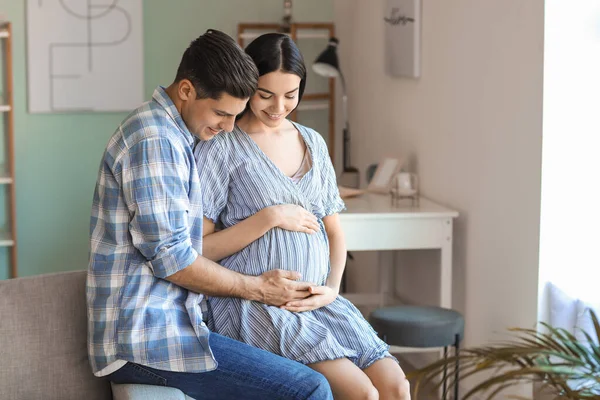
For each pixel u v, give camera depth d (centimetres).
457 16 344
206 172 231
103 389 219
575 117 290
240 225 229
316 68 427
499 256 319
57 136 470
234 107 208
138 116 206
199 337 206
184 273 207
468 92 338
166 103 209
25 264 473
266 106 230
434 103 369
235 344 212
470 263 341
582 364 147
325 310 234
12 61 454
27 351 212
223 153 232
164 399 200
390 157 398
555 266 295
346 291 501
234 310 224
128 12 468
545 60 285
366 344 227
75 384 215
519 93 301
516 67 302
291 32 478
